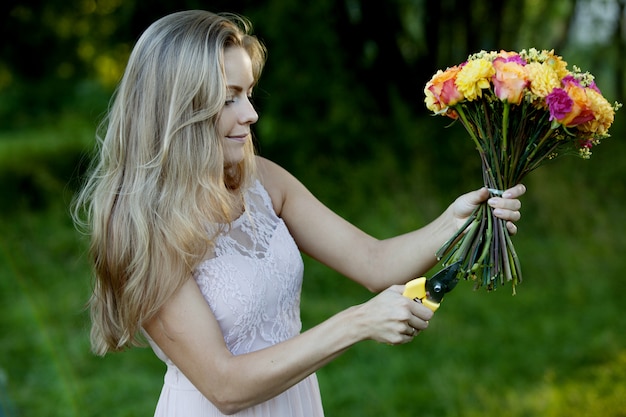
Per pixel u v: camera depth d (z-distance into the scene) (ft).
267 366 5.21
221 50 5.51
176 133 5.47
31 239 22.91
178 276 5.47
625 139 22.62
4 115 46.16
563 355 14.58
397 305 5.08
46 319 17.88
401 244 6.28
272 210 6.28
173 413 6.08
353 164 23.21
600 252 18.86
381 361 14.78
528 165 5.69
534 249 19.31
